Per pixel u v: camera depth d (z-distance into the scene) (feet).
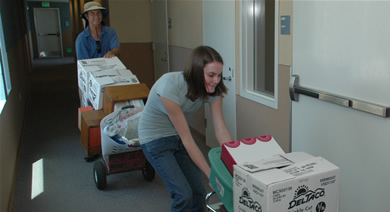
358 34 6.52
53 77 32.96
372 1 6.18
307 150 8.36
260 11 10.52
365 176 6.78
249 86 11.08
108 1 19.85
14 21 20.18
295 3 8.16
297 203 4.11
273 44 10.30
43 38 52.24
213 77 5.98
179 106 6.33
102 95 10.95
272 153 5.12
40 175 11.87
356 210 7.12
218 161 5.35
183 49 15.78
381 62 6.12
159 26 18.95
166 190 10.62
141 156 10.34
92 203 9.95
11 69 15.14
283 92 9.02
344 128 7.14
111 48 14.19
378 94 6.24
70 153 13.79
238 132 11.72
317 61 7.63
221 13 11.90
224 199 5.08
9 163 10.83
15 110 14.53
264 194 3.97
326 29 7.28
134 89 10.50
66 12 52.54
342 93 7.04
